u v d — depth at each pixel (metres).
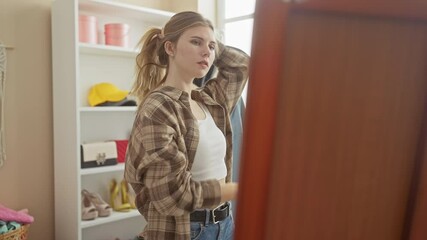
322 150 0.32
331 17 0.30
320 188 0.33
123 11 2.19
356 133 0.33
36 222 2.15
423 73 0.33
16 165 2.07
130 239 2.49
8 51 2.01
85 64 2.24
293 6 0.29
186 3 2.56
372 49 0.31
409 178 0.36
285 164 0.32
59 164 2.11
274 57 0.29
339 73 0.31
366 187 0.35
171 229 0.93
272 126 0.30
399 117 0.34
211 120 1.10
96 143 2.16
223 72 1.25
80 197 2.01
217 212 1.00
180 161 0.86
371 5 0.30
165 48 1.04
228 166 1.20
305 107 0.31
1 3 1.97
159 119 0.89
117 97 2.20
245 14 2.50
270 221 0.33
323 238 0.35
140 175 0.91
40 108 2.12
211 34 1.04
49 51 2.13
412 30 0.32
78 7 2.02
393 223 0.37
